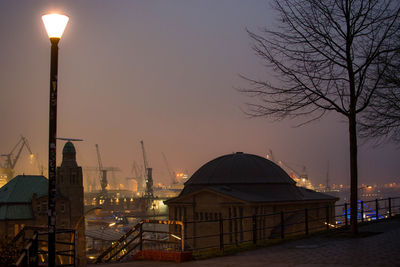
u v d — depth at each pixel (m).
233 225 62.22
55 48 14.25
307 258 18.38
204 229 65.25
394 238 23.11
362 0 23.98
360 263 16.53
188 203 67.69
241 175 68.81
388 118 30.17
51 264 13.77
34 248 14.17
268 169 70.44
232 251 22.03
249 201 60.38
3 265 14.05
